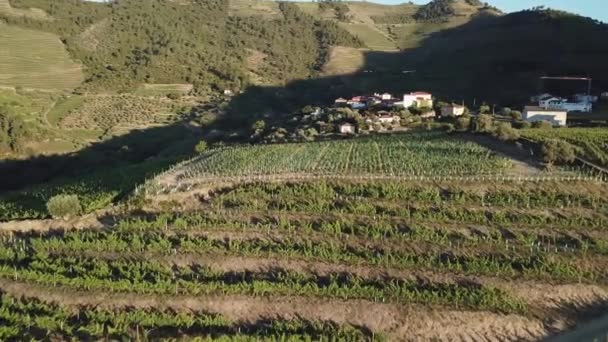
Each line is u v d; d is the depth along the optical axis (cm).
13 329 3703
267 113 16238
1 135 12256
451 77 17850
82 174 10594
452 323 3997
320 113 12788
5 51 18325
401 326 3988
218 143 11481
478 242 4862
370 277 4441
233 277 4500
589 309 4253
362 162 7019
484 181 6097
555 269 4472
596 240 4919
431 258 4544
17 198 7712
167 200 6041
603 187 5988
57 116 14900
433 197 5659
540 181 6094
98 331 3734
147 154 12781
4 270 4506
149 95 17450
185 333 3834
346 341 3756
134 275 4400
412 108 12331
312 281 4359
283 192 5891
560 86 14625
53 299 4203
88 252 4881
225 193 6109
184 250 4766
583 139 7856
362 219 5262
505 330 4000
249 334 3866
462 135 8956
